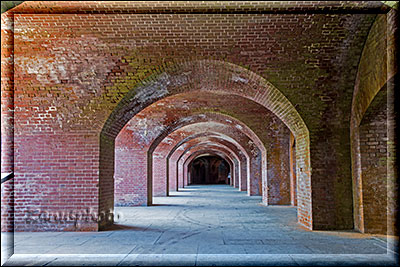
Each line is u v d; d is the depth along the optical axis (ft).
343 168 23.17
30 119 23.27
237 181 90.94
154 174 57.26
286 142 40.96
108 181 24.80
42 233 21.97
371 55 20.10
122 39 21.29
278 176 40.96
